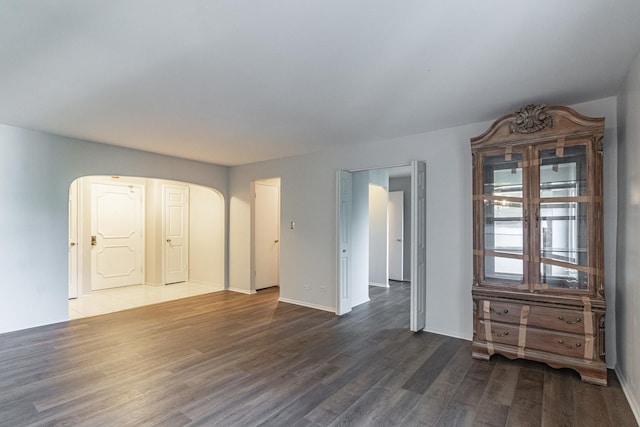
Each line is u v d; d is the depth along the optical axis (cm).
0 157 369
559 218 281
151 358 311
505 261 301
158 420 214
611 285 285
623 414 221
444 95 282
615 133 285
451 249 376
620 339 267
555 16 173
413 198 381
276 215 666
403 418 218
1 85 259
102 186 625
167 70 235
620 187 272
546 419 216
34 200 394
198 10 167
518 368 290
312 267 504
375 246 684
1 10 166
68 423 210
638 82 215
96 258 617
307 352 328
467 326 364
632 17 174
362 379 271
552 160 283
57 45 201
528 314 286
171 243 681
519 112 291
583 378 262
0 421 212
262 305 512
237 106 306
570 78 250
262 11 169
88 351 327
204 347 339
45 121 351
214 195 652
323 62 224
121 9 166
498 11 169
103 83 256
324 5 164
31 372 280
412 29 186
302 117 338
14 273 381
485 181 312
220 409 227
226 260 629
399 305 518
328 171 486
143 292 604
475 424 211
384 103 300
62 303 420
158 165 513
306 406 232
